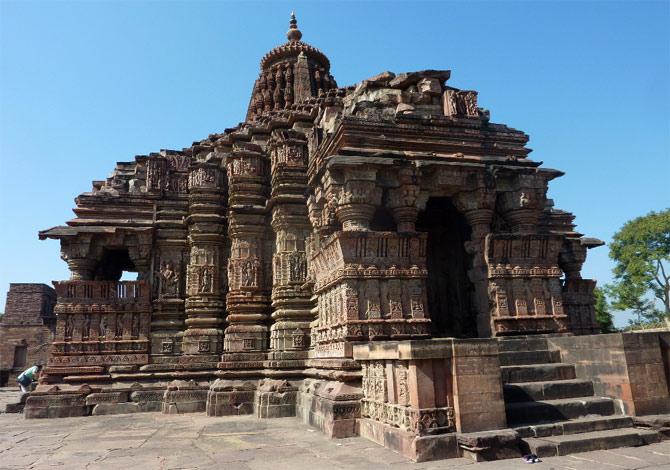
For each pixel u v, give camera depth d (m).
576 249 17.83
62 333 15.91
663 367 9.11
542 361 10.30
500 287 11.39
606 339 9.30
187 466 7.92
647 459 7.09
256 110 24.59
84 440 10.73
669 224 41.09
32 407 14.86
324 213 12.90
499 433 7.45
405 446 7.62
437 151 12.16
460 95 12.90
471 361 7.81
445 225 14.27
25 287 38.34
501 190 12.18
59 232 16.16
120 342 16.08
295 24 26.33
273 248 16.27
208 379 15.51
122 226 17.03
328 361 11.02
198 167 17.28
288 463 7.78
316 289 12.88
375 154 11.27
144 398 15.57
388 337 10.43
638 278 42.59
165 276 16.92
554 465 6.85
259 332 15.23
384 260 10.87
